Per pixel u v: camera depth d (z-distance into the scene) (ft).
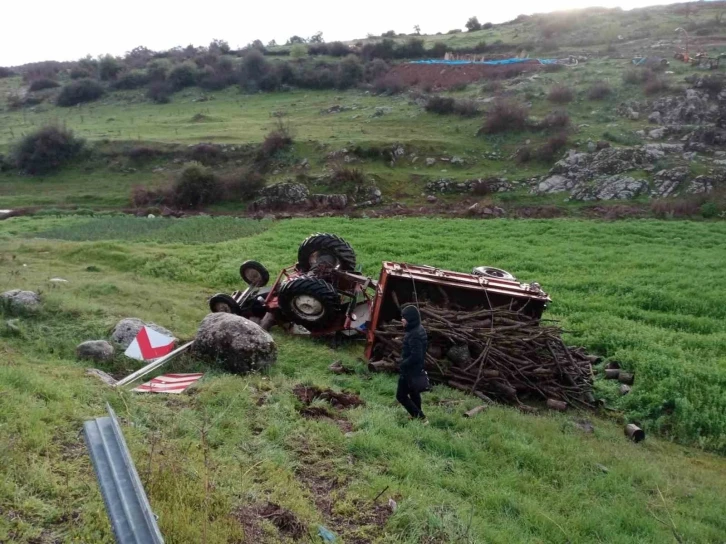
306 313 38.63
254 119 177.17
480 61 204.74
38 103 232.12
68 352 31.65
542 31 237.45
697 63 160.15
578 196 117.39
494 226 95.35
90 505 14.98
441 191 125.49
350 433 23.88
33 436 17.53
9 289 42.73
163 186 130.41
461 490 21.25
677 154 123.54
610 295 56.34
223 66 231.71
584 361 38.14
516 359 34.50
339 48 246.06
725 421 32.83
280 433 22.18
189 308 45.37
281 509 16.99
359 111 175.32
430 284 36.32
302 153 138.72
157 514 14.69
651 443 31.89
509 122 144.15
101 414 20.80
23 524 13.85
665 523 21.98
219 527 15.19
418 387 26.40
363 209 120.16
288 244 75.00
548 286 58.70
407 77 202.90
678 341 44.16
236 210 123.24
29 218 110.22
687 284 58.54
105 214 118.01
